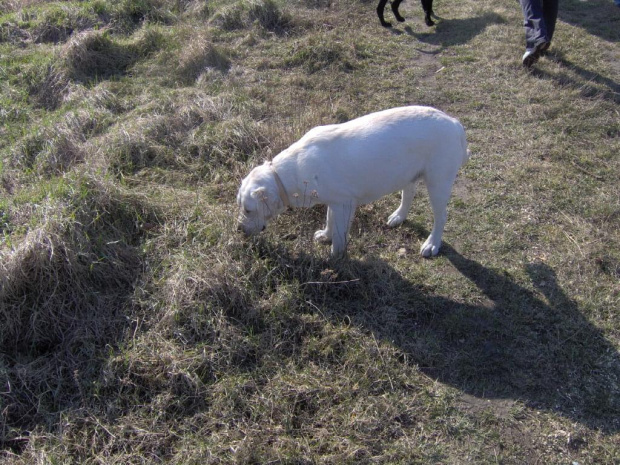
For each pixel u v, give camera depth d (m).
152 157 4.56
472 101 5.43
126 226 3.62
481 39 6.65
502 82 5.73
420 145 3.19
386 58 6.35
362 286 3.29
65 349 2.93
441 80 5.86
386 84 5.74
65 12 7.21
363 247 3.67
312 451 2.46
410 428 2.59
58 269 3.11
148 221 3.71
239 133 4.60
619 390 2.75
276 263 3.41
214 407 2.65
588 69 5.90
